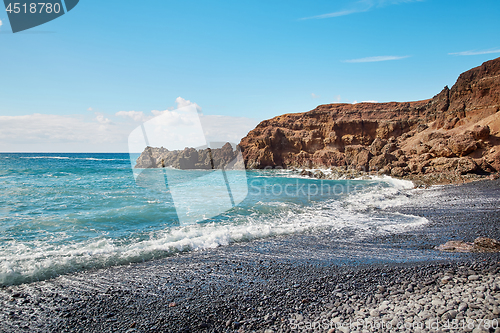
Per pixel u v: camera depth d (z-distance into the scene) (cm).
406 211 1390
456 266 629
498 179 2203
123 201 1448
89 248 815
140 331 432
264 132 5075
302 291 554
